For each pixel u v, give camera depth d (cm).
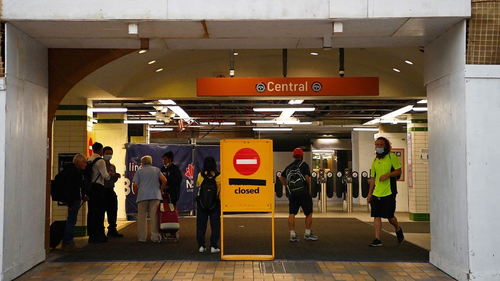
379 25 689
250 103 1515
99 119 1538
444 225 722
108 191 1077
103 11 660
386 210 928
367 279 676
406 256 838
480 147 648
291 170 999
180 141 2434
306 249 909
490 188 646
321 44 800
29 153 732
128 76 1164
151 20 664
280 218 1502
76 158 885
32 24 677
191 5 662
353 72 1263
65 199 873
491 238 641
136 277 688
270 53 1215
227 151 811
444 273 712
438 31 717
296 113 1820
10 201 665
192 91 1263
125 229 1250
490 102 652
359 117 1805
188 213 1559
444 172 723
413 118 1509
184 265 766
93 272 717
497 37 660
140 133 1914
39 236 770
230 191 808
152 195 996
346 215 1630
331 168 2364
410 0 651
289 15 661
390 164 921
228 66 1267
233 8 662
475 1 660
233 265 765
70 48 823
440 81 738
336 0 658
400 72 1220
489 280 638
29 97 734
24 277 686
